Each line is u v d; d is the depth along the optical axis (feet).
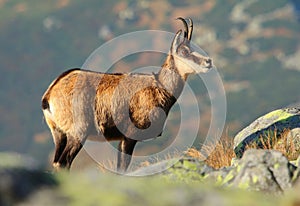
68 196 47.98
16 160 54.03
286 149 130.41
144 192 49.70
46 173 54.03
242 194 53.36
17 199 47.50
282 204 53.62
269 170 74.79
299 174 74.84
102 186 50.34
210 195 49.78
